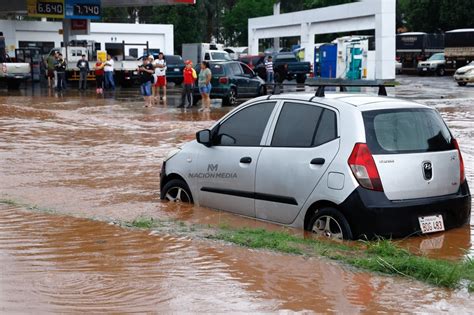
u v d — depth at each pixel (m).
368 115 7.92
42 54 54.56
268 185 8.57
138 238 7.94
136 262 6.89
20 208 9.77
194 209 9.50
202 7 83.00
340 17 52.72
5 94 37.56
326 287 6.06
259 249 7.42
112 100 33.66
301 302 5.66
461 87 44.12
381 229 7.63
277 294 5.87
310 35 57.84
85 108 28.56
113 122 23.02
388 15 47.72
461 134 18.88
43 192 11.16
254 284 6.14
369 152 7.71
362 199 7.61
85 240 7.84
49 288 6.03
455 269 6.33
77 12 46.41
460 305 5.62
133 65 45.16
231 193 9.10
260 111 8.99
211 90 30.84
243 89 31.36
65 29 49.97
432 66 62.50
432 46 66.75
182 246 7.54
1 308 5.47
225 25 94.00
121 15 91.69
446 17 72.50
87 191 11.24
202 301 5.68
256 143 8.87
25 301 5.66
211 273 6.49
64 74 42.09
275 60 48.41
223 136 9.34
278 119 8.71
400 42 68.12
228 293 5.89
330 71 44.53
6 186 11.70
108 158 15.09
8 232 8.23
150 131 20.41
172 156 10.07
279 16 62.09
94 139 18.48
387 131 7.94
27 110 26.89
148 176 12.76
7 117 24.11
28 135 19.25
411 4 77.12
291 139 8.47
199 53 56.78
